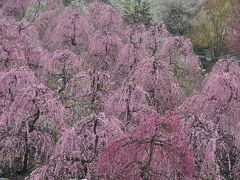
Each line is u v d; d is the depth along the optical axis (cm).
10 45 1402
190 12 2372
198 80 1555
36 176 977
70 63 1398
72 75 1404
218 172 994
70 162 979
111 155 845
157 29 1677
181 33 2331
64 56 1396
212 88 1191
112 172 865
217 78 1189
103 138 995
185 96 1459
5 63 1375
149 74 1297
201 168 979
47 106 1112
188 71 1551
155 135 814
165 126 817
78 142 984
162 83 1305
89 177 966
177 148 816
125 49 1441
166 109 1316
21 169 1170
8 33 1562
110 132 1003
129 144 838
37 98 1113
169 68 1361
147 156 843
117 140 850
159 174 850
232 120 1184
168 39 1551
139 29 1772
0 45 1403
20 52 1391
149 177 833
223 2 2150
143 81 1300
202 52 2286
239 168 1121
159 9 2405
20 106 1108
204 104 1188
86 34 1672
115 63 1525
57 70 1405
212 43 2206
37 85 1141
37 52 1471
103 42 1521
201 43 2222
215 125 1137
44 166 993
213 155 984
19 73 1228
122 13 2356
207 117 1178
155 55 1588
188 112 1162
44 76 1423
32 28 1705
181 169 836
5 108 1170
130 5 2381
